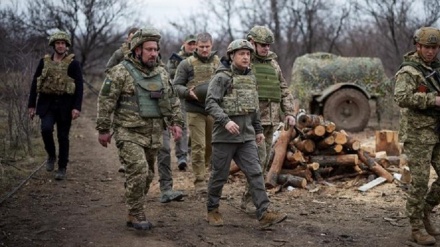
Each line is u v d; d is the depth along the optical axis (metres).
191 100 6.76
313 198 6.68
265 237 5.08
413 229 5.00
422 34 4.71
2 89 10.27
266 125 5.60
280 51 21.80
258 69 5.57
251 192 5.20
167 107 5.05
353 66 13.22
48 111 7.39
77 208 5.99
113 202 6.30
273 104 5.63
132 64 5.00
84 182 7.37
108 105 4.89
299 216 5.86
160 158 6.23
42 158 8.77
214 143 5.19
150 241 4.87
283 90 5.77
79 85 7.35
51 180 7.36
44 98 7.38
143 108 4.93
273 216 5.13
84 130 13.17
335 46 22.50
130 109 4.93
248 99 5.12
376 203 6.46
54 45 7.28
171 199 6.20
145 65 5.04
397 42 18.92
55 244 4.75
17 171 7.73
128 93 4.93
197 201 6.40
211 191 5.35
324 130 7.23
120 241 4.85
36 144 9.84
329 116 12.77
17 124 9.35
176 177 7.80
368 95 12.88
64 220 5.49
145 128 4.96
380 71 13.28
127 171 4.94
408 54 4.85
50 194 6.61
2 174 7.31
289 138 7.29
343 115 12.92
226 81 5.11
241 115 5.11
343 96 12.76
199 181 6.84
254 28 5.60
